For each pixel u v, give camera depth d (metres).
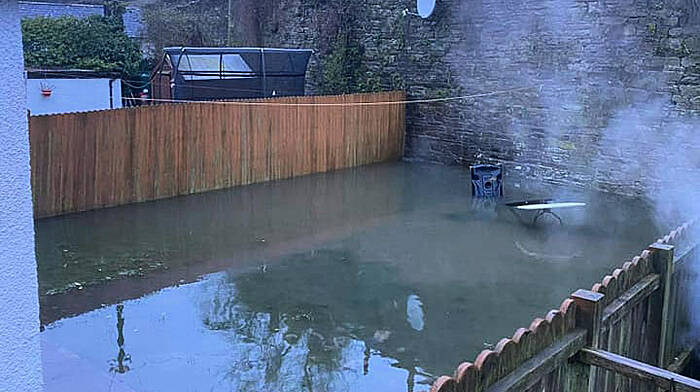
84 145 7.99
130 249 6.78
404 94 12.17
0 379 0.91
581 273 6.33
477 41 11.02
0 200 0.86
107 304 5.35
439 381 1.95
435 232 7.67
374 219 8.22
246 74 11.70
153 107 8.62
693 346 3.93
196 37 15.93
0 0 0.82
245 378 4.23
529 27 10.30
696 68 8.61
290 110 10.36
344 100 11.16
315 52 13.53
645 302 3.20
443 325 5.11
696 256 3.91
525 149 10.72
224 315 5.21
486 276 6.21
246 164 9.93
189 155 9.16
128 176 8.53
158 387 4.07
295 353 4.61
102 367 4.29
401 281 6.06
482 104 11.16
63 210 7.93
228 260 6.54
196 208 8.54
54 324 4.93
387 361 4.51
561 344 2.43
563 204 8.09
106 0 15.63
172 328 4.95
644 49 9.09
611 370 2.48
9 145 0.86
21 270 0.91
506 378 2.17
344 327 5.05
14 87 0.86
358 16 12.69
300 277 6.11
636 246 7.23
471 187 10.03
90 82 10.83
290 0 13.84
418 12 11.69
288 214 8.36
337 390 4.11
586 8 9.58
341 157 11.32
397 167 11.62
